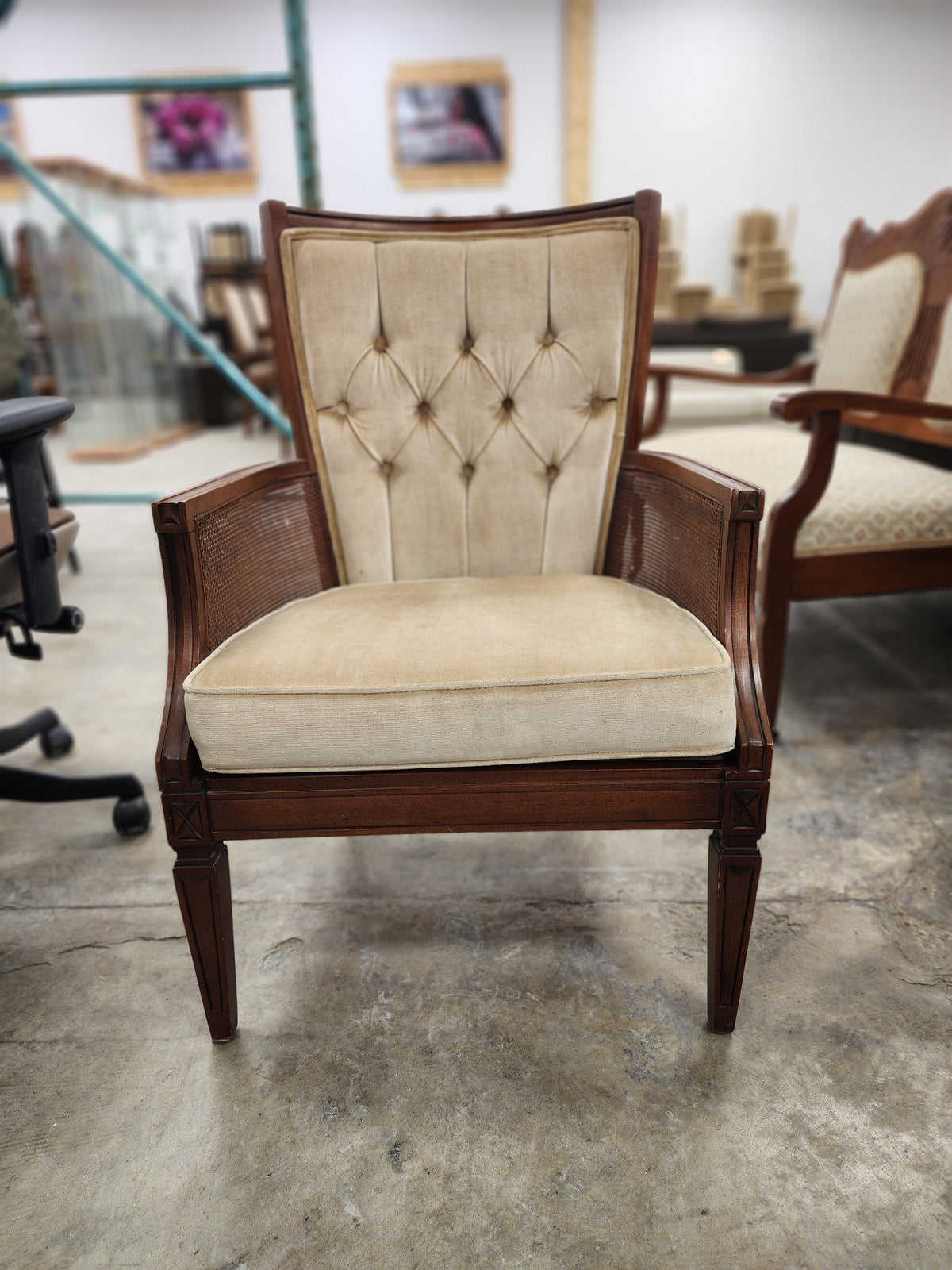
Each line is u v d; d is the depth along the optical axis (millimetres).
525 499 1325
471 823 901
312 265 1250
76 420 5188
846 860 1260
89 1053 953
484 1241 743
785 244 7289
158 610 2443
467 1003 1011
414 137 6941
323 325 1262
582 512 1302
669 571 1092
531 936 1124
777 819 1362
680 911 1167
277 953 1104
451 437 1325
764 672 1580
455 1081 903
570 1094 884
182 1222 767
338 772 879
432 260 1291
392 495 1333
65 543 1218
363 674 866
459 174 7035
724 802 876
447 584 1218
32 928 1163
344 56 6750
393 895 1220
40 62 6797
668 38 6730
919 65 6828
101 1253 743
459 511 1337
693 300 5934
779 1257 723
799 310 7070
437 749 865
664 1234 744
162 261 6117
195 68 6785
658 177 7086
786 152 7047
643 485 1203
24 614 1141
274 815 886
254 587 1065
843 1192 778
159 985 1055
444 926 1147
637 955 1084
